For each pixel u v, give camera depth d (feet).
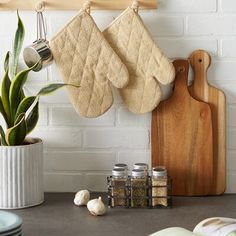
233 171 7.60
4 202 7.09
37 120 7.22
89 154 7.66
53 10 7.43
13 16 7.47
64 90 7.56
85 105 7.37
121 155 7.64
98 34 7.27
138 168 7.19
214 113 7.48
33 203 7.18
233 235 5.76
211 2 7.36
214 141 7.52
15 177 7.06
